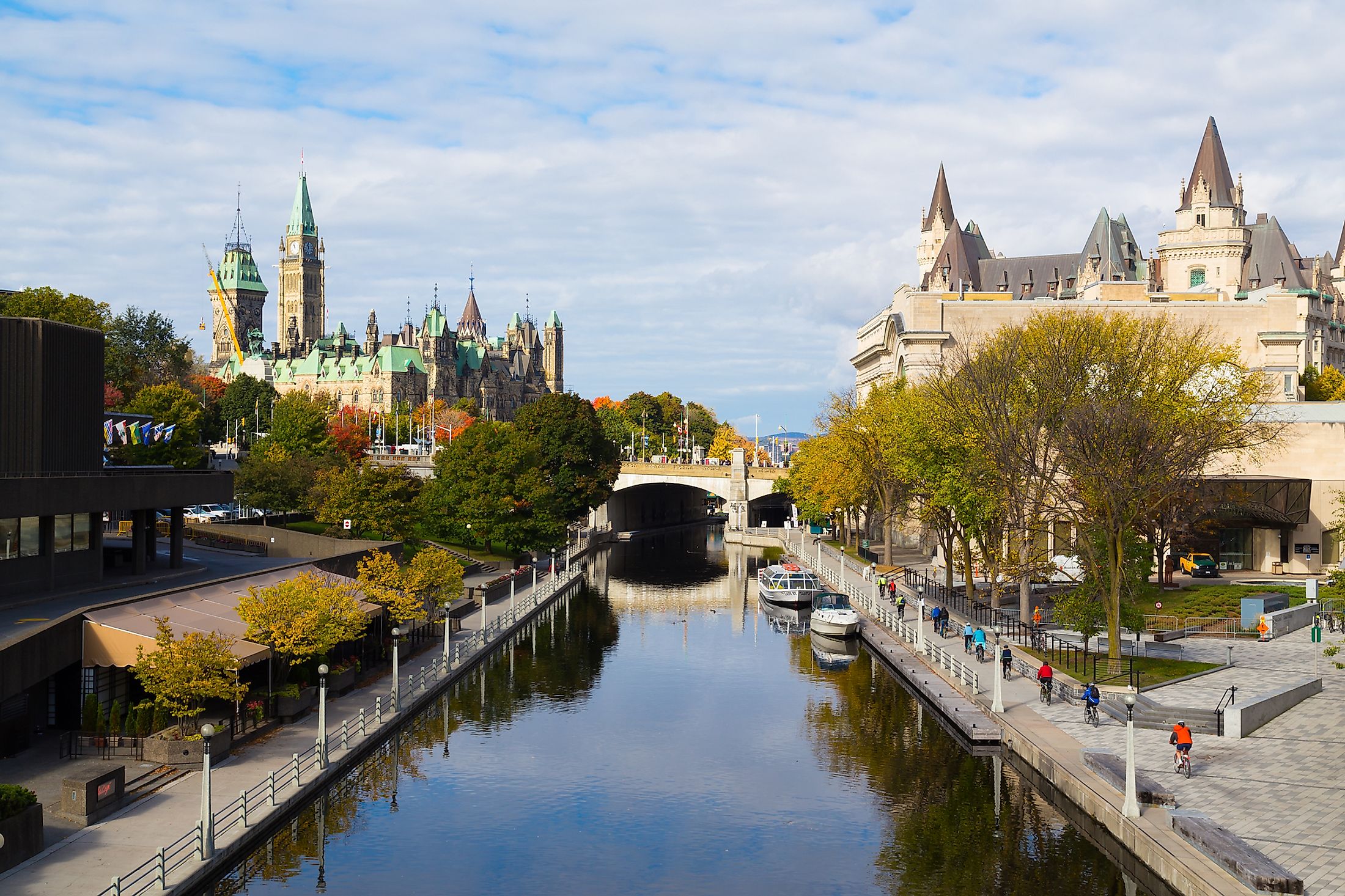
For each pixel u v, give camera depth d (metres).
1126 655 75.44
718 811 52.31
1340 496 72.88
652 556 181.50
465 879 44.47
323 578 73.69
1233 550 123.38
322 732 52.50
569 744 63.78
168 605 61.38
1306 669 70.12
